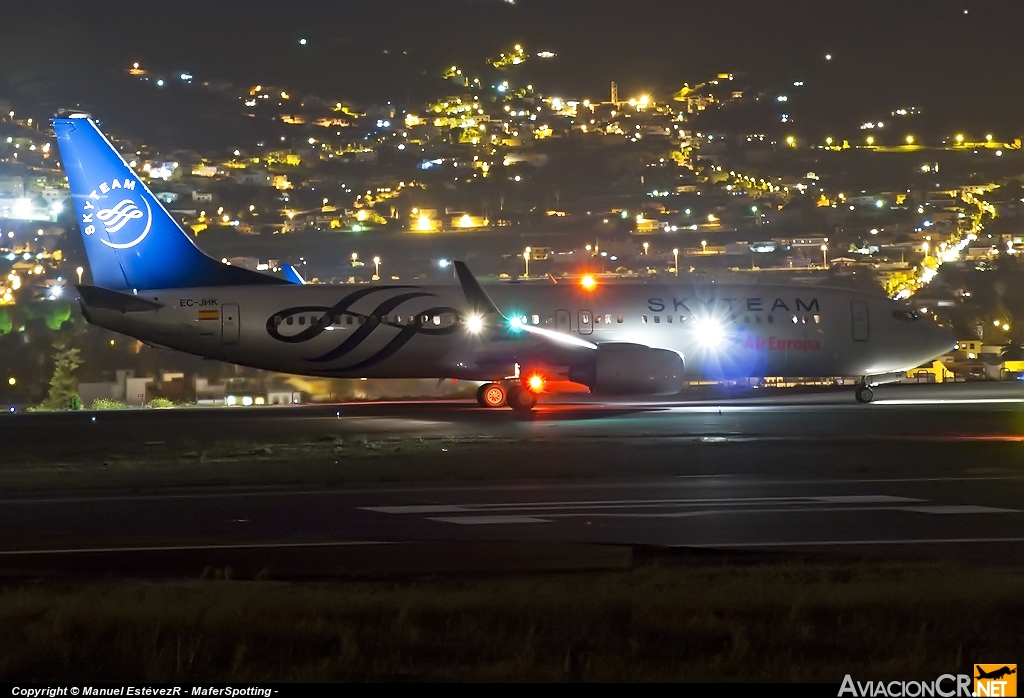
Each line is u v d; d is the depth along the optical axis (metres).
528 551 73.81
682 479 110.38
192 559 72.00
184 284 190.12
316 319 188.25
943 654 48.34
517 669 46.44
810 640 49.81
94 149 186.50
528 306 197.12
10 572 68.19
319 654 48.34
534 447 136.25
